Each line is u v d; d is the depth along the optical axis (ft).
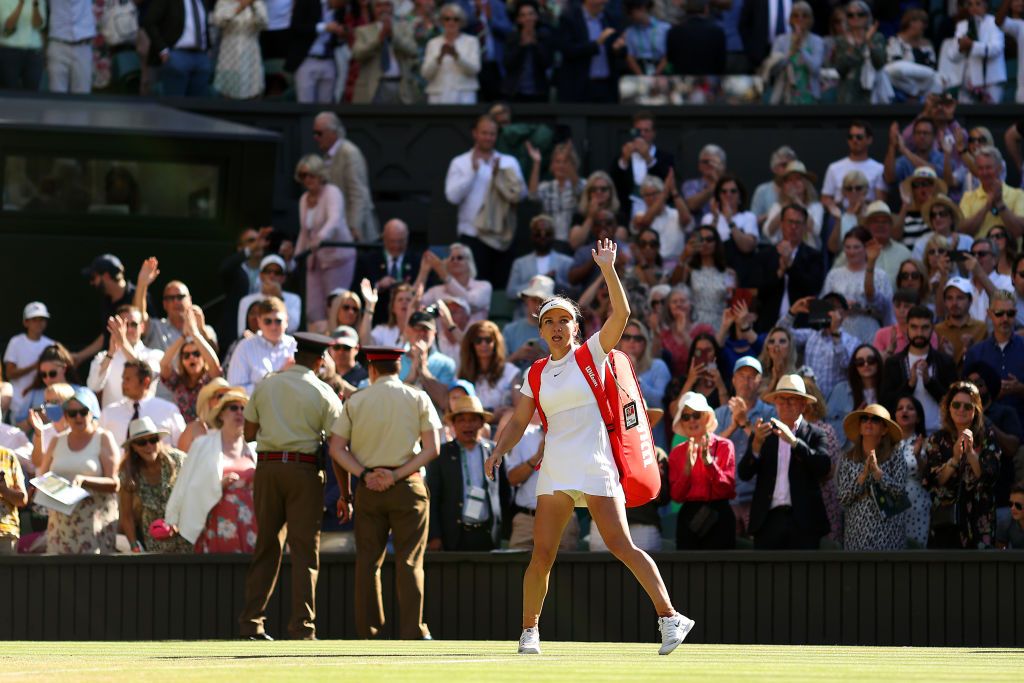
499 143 100.48
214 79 108.37
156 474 66.80
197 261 97.09
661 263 90.02
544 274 89.30
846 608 62.39
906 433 68.03
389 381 57.77
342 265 93.04
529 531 67.05
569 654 40.93
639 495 39.22
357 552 57.88
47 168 94.53
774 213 91.04
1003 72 104.83
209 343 77.25
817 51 106.42
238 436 66.39
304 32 108.17
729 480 64.28
